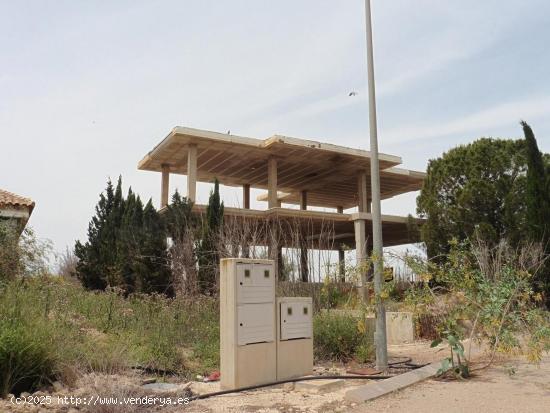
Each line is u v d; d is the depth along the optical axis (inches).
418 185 1334.9
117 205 866.8
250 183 1325.0
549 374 327.0
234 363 307.0
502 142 958.4
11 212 750.5
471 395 270.1
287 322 337.4
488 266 478.3
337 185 1353.3
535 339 321.7
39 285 478.3
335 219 1045.2
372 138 410.3
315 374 354.6
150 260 739.4
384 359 370.3
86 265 823.7
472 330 351.6
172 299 596.7
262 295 327.3
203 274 693.3
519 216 874.8
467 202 916.0
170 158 1074.1
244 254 699.4
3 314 325.4
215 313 518.6
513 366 353.7
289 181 1304.1
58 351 309.7
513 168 923.4
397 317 555.8
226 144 980.6
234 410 258.8
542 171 831.1
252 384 312.5
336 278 462.0
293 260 681.6
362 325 378.3
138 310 507.5
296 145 989.2
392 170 1214.3
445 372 328.5
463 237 909.2
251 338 316.5
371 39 425.7
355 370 368.2
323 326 441.1
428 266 374.6
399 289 445.1
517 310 348.5
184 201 848.3
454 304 364.5
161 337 420.8
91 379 296.0
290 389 311.7
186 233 742.5
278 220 917.2
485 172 936.3
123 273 758.5
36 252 515.5
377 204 397.4
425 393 279.3
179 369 367.6
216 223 799.7
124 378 305.7
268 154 1050.7
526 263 665.6
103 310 494.0
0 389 273.7
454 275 360.8
